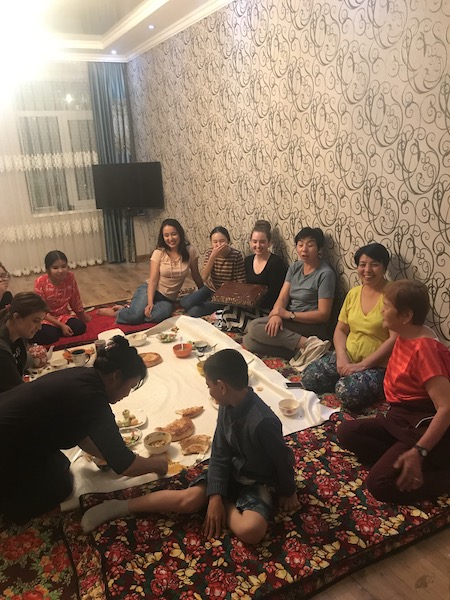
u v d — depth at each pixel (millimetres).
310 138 3215
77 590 1596
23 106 5434
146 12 4301
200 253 5078
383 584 1584
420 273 2604
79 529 1825
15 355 2311
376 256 2566
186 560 1635
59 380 1730
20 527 1876
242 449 1742
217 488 1752
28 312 2145
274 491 1800
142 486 1970
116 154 6008
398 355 1946
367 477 1904
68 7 4242
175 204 5426
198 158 4723
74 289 3707
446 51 2230
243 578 1565
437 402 1764
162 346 3330
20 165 5551
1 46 5145
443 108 2301
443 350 1840
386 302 1898
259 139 3750
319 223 3295
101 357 1750
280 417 2430
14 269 5816
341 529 1739
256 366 2914
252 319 3521
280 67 3350
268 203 3805
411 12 2359
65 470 1962
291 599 1531
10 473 1768
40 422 1712
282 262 3590
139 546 1691
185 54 4539
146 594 1520
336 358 2715
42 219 5809
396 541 1702
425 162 2449
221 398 1699
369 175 2809
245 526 1655
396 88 2527
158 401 2619
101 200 5789
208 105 4352
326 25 2889
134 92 5805
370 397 2451
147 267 6035
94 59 5637
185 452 2168
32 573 1672
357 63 2734
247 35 3625
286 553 1648
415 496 1835
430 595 1538
